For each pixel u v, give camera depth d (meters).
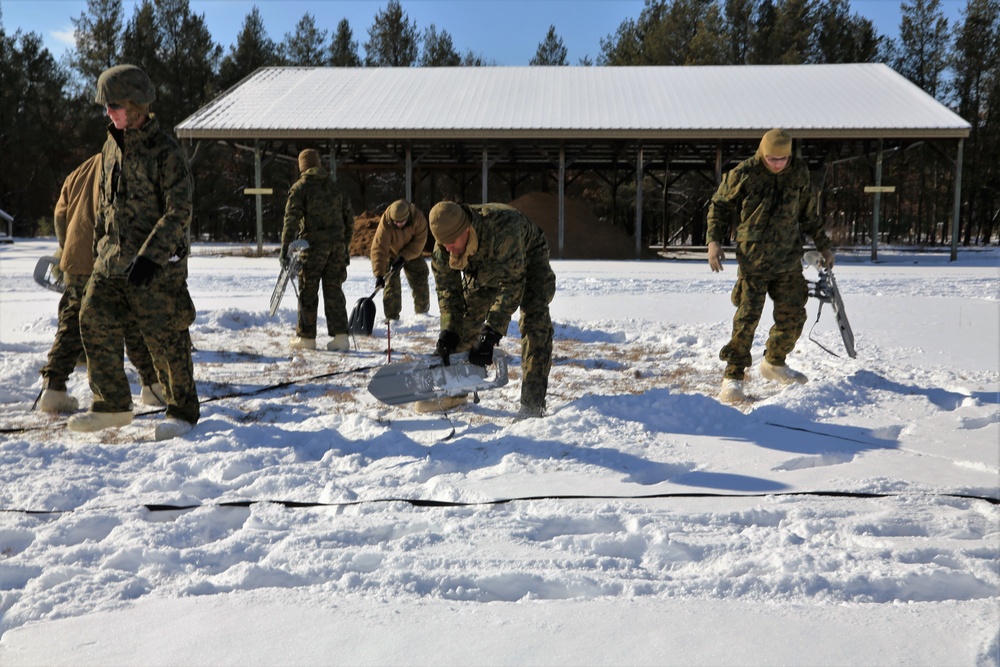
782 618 2.22
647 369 6.91
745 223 5.68
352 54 53.38
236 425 4.59
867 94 26.33
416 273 10.16
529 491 3.43
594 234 28.61
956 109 45.56
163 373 4.49
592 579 2.51
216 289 14.09
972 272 18.66
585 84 28.86
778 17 45.56
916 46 45.38
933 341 8.01
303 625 2.19
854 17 46.38
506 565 2.62
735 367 5.69
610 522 3.10
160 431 4.41
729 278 16.83
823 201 30.45
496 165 35.81
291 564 2.65
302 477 3.67
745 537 2.90
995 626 2.13
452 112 25.50
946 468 3.82
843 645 2.06
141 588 2.49
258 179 25.69
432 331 9.23
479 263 4.64
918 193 46.09
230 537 2.93
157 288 4.36
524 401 4.95
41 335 8.29
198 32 48.03
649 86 28.34
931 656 2.00
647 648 2.05
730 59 46.09
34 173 48.03
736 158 31.73
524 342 4.97
